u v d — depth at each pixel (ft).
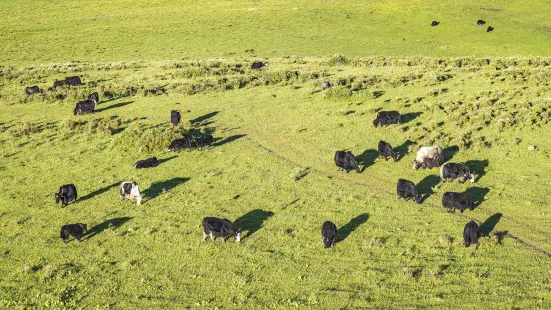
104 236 72.54
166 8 360.48
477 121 106.52
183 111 133.69
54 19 326.03
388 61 186.80
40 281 62.49
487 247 63.36
